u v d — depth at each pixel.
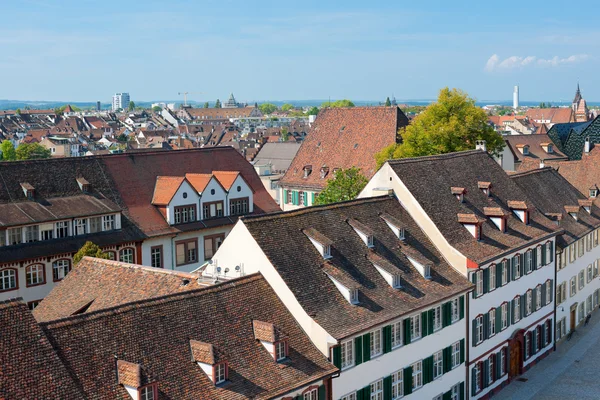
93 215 72.12
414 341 47.69
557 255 70.50
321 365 40.09
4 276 64.44
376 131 109.50
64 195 73.88
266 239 44.38
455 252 53.66
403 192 56.78
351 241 49.19
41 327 32.34
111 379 32.47
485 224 59.91
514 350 62.25
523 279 62.44
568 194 81.31
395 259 50.53
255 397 35.59
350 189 79.50
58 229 69.81
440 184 60.28
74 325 33.50
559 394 58.59
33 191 71.19
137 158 83.56
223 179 85.94
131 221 76.44
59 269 68.62
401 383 47.03
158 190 80.69
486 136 88.38
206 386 34.88
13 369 29.98
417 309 46.81
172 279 44.00
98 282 45.91
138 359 34.00
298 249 45.44
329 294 43.81
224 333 38.00
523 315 62.97
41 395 29.81
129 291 44.25
